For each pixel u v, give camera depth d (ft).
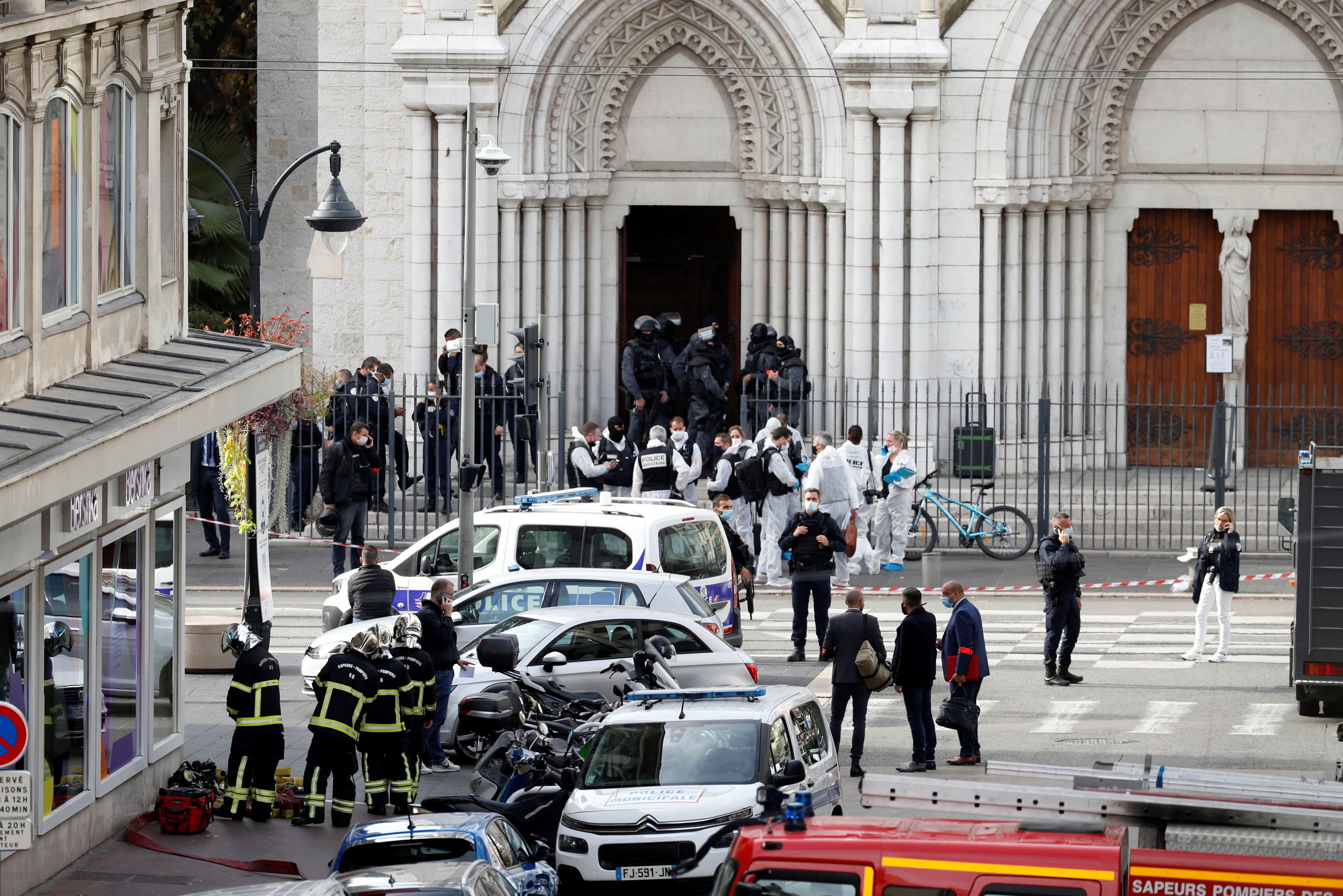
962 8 251.80
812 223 262.67
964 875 81.10
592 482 234.17
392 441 242.58
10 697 116.78
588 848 120.37
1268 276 267.39
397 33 264.11
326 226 203.51
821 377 264.93
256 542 179.42
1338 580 164.76
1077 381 266.77
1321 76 259.60
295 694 181.47
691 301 283.79
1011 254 256.93
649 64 268.41
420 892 94.02
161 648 144.66
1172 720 167.63
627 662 158.10
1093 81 259.80
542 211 266.77
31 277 119.85
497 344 231.71
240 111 345.72
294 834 137.08
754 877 82.79
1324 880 83.51
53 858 124.47
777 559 230.07
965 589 224.53
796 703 131.44
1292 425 248.73
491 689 155.84
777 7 256.52
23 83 117.70
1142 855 85.20
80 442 110.83
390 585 175.94
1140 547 242.58
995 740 161.79
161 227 144.66
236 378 135.85
